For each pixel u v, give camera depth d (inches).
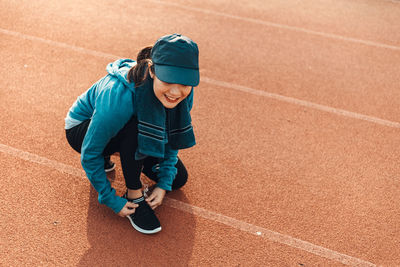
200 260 91.6
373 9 256.1
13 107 132.3
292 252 95.8
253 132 134.3
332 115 147.5
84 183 107.5
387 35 220.2
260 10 239.3
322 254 96.0
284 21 226.5
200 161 119.3
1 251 87.6
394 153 131.1
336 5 258.1
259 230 100.3
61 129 126.0
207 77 163.5
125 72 80.6
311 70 176.9
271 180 115.3
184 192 108.7
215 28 209.3
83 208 100.3
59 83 148.2
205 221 101.2
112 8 217.8
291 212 105.8
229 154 123.4
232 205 106.3
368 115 149.6
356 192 114.1
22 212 97.0
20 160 112.1
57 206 100.0
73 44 176.6
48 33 182.9
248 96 153.9
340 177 118.8
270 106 149.3
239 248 95.4
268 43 198.4
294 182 115.4
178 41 69.4
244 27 213.9
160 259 90.7
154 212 101.6
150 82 76.8
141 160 88.1
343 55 193.0
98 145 80.6
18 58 160.1
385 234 102.3
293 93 158.7
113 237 94.3
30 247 89.4
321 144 131.7
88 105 87.0
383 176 121.0
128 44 182.9
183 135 89.1
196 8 231.8
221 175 115.3
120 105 77.4
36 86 144.6
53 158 114.4
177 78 69.6
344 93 161.9
